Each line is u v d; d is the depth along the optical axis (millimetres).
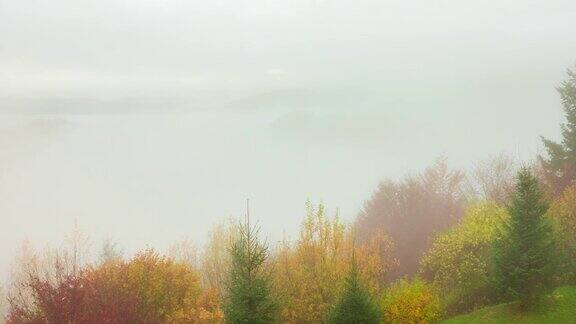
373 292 26562
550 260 24969
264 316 21578
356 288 22703
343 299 22641
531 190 25156
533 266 24891
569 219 31844
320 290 26719
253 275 22203
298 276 27219
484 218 33719
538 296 25406
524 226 25000
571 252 29562
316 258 27562
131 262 26797
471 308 29844
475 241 31578
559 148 40688
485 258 30656
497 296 29172
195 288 26797
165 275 26422
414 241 44094
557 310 25406
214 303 25984
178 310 25250
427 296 27719
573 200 32750
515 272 24969
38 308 23562
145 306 24734
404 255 42594
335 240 27625
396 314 26922
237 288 21750
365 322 22094
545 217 25328
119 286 25062
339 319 22328
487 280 27094
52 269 37375
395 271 40531
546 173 41500
